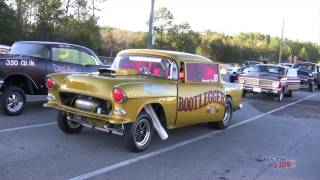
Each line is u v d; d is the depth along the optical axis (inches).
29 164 264.7
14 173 246.2
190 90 350.3
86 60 485.4
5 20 2005.4
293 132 446.0
